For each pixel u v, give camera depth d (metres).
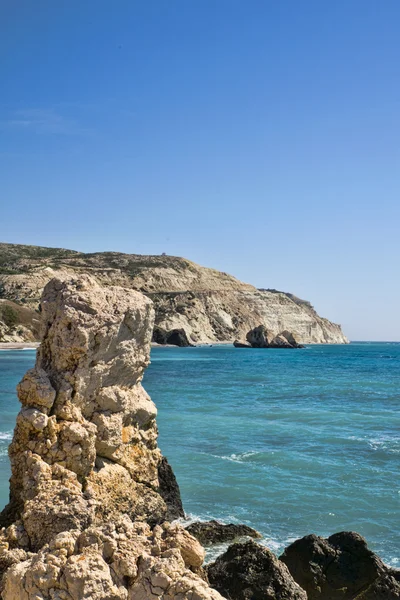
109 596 6.48
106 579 6.59
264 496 17.08
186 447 23.06
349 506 16.33
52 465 10.23
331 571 11.20
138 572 6.91
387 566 11.48
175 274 196.62
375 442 24.84
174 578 6.74
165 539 7.78
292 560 11.51
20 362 71.31
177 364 80.06
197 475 19.06
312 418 31.47
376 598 10.56
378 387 49.53
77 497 9.02
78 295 11.19
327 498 16.98
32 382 10.73
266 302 198.00
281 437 25.73
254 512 15.77
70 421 10.72
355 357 108.81
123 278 179.62
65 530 8.48
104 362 11.28
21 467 10.42
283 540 13.95
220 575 10.22
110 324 11.18
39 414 10.45
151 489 12.04
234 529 13.99
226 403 37.09
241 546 10.58
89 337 10.94
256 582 9.92
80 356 10.89
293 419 31.02
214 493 17.27
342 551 11.45
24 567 6.94
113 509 10.97
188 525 14.03
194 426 27.88
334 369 74.06
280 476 19.17
